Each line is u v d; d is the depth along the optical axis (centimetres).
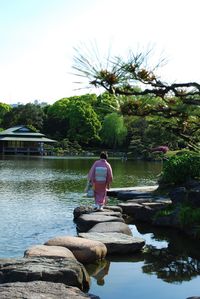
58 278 603
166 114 353
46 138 7612
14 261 652
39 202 1537
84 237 874
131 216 1279
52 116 8581
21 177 2638
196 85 327
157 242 962
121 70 324
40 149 7300
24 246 901
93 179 1241
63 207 1420
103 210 1216
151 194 1623
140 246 871
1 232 1033
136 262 794
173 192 1254
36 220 1187
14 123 8894
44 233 1027
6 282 598
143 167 3897
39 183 2253
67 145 7456
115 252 845
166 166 1655
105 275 711
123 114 349
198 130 377
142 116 350
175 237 1015
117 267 759
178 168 1608
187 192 1209
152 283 671
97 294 620
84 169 3484
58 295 513
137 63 328
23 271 604
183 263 787
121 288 648
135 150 5066
